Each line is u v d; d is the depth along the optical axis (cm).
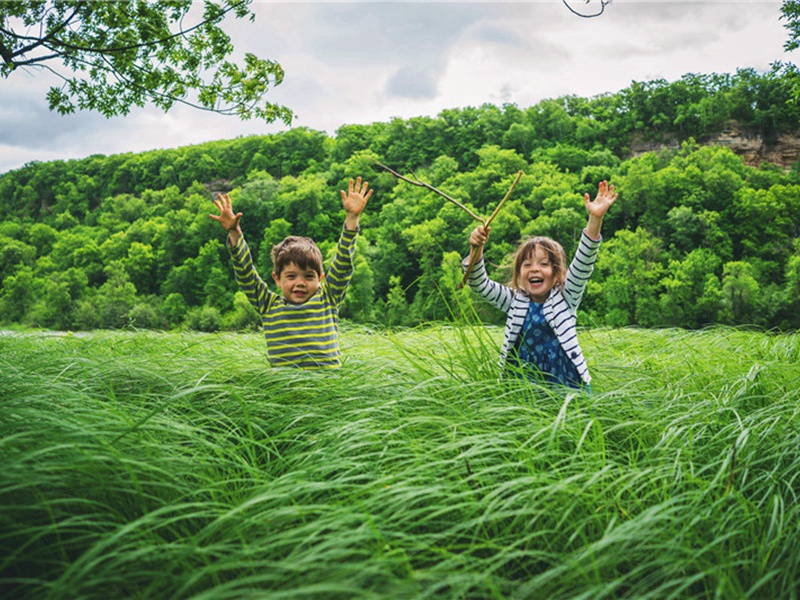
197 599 145
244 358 440
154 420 262
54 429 232
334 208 9569
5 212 12238
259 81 726
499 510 216
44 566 188
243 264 418
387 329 579
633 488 240
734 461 252
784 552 210
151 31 674
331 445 257
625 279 7219
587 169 9100
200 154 11831
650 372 424
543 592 176
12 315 9044
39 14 620
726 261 7431
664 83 11019
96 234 10612
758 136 10350
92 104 722
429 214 8369
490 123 10506
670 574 191
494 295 394
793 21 1639
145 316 8731
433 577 161
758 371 368
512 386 329
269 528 204
